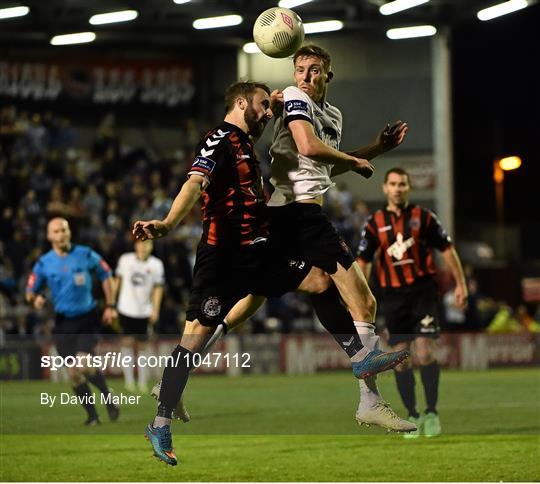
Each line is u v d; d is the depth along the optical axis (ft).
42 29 185.88
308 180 45.75
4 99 195.00
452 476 48.26
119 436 64.90
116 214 164.45
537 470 50.01
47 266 74.64
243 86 44.24
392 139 48.06
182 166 186.70
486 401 91.45
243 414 80.43
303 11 186.80
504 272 215.10
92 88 201.57
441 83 196.75
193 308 43.98
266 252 45.21
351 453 56.80
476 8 187.21
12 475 49.44
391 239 65.82
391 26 191.72
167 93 206.39
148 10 181.37
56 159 173.78
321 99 46.29
